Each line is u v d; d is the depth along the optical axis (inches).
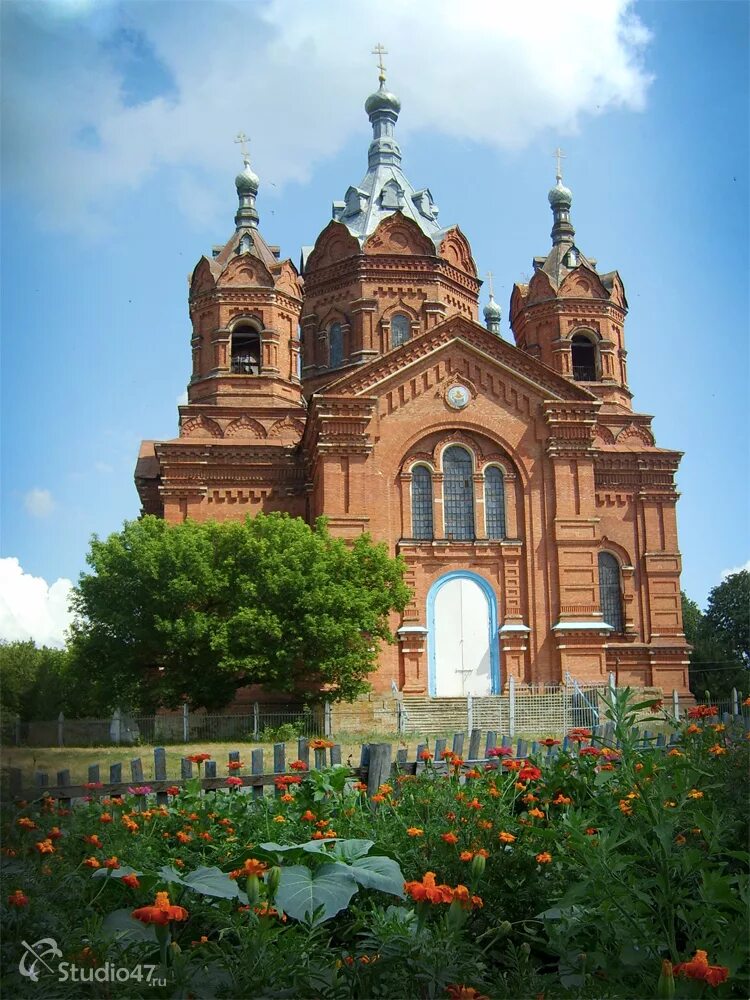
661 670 1958.7
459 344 1790.1
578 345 2167.8
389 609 1621.6
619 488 2025.1
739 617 2731.3
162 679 1519.4
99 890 367.9
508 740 701.3
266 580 1477.6
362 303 2048.5
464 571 1742.1
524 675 1713.8
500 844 402.3
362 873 356.2
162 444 1879.9
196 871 358.3
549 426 1787.6
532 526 1758.1
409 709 1638.8
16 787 406.0
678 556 2009.1
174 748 1240.2
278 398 2026.3
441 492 1755.7
